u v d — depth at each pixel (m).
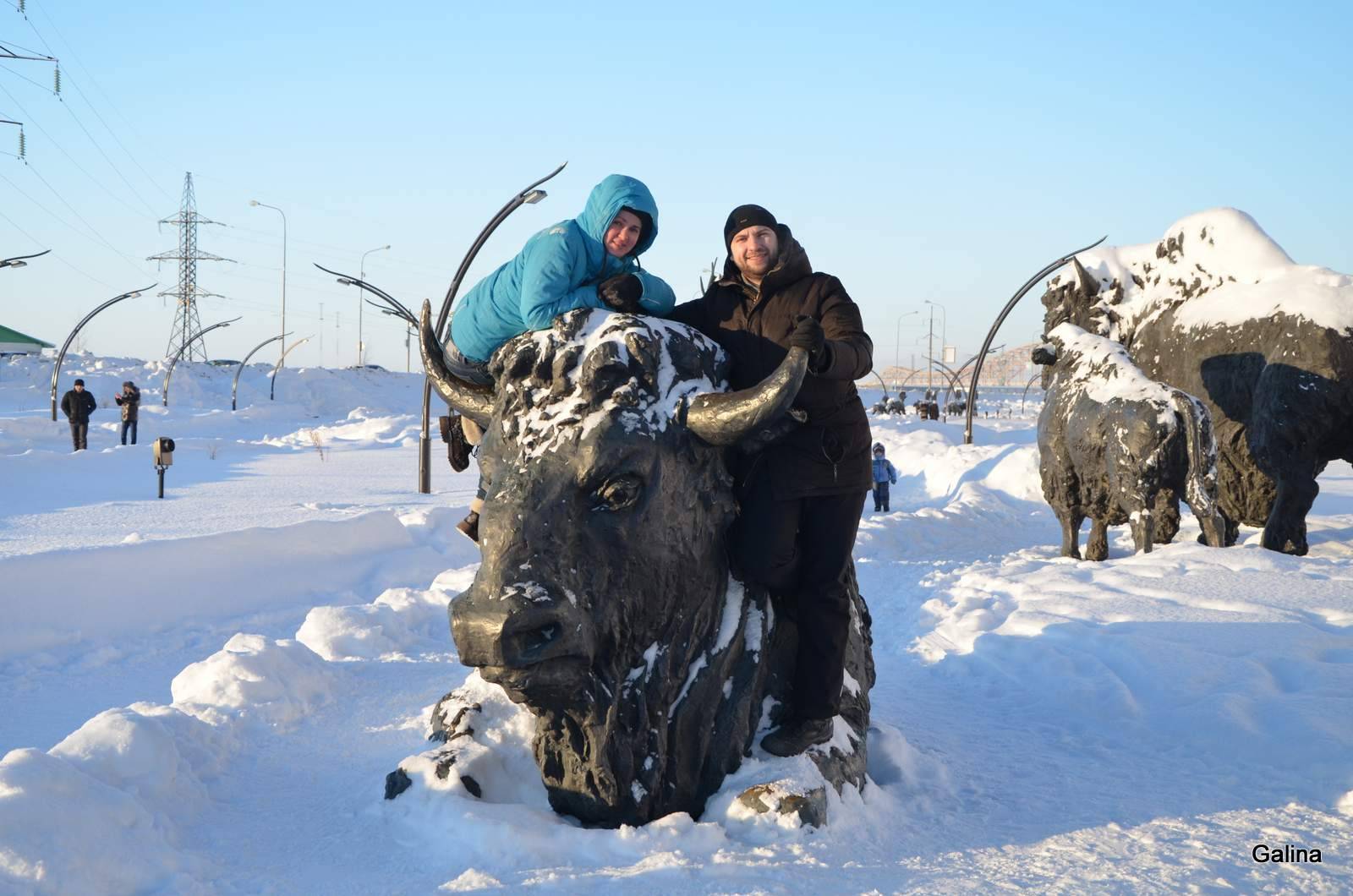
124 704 6.82
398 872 3.53
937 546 15.71
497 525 3.67
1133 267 14.28
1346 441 12.13
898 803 4.39
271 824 4.00
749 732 4.10
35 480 21.98
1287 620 7.89
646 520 3.80
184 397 65.06
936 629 8.91
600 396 3.83
